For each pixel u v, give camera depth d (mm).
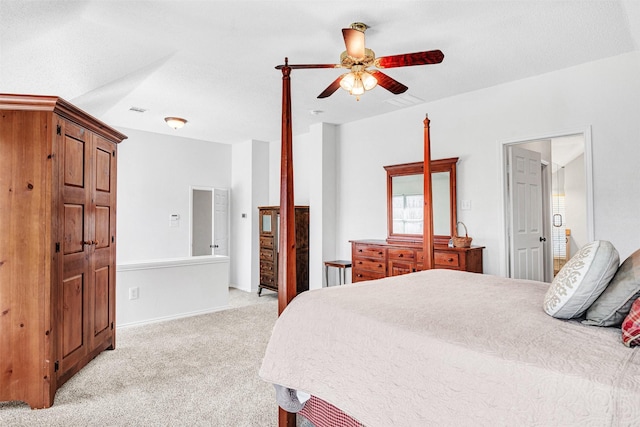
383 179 5008
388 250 4484
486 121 4027
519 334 1418
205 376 2846
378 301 1947
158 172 6164
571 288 1547
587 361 1166
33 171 2396
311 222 5617
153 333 3908
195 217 6672
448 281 2518
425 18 2607
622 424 980
